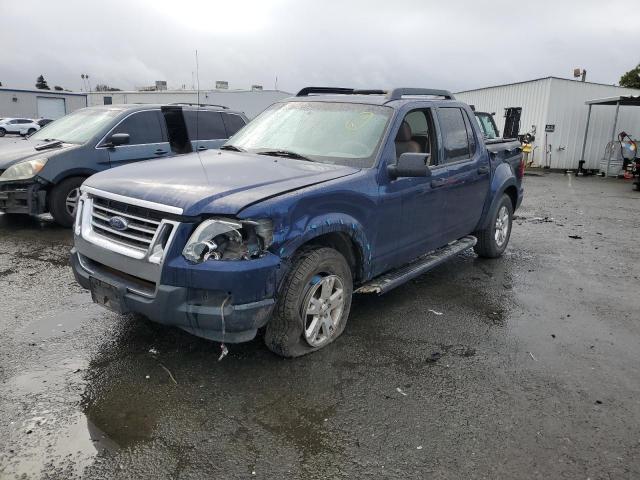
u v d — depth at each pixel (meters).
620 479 2.72
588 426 3.18
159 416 3.07
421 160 4.13
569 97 22.09
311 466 2.71
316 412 3.18
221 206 3.21
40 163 7.18
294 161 4.32
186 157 4.52
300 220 3.49
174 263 3.18
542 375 3.80
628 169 19.88
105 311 4.52
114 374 3.51
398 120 4.59
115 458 2.70
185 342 3.98
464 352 4.11
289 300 3.54
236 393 3.34
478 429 3.10
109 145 7.75
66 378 3.43
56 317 4.38
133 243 3.43
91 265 3.75
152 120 8.38
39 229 7.49
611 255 7.56
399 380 3.61
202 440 2.87
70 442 2.81
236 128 9.62
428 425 3.11
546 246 8.02
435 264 5.23
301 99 5.30
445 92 5.71
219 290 3.18
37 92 47.91
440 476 2.69
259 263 3.25
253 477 2.62
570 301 5.45
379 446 2.90
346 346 4.08
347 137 4.56
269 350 3.88
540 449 2.94
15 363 3.60
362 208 4.04
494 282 5.99
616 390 3.63
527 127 23.16
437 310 4.99
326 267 3.78
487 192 6.20
